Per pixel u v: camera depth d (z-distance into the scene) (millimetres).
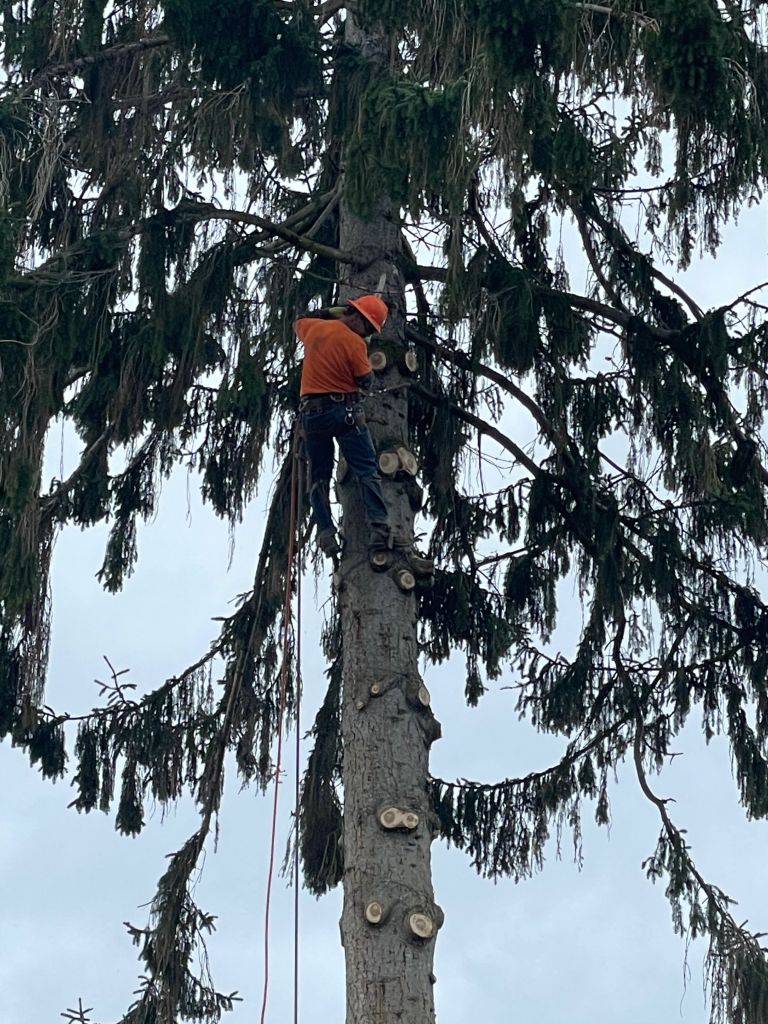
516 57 9586
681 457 11891
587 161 10102
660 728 12914
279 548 11922
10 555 11164
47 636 12258
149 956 11734
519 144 9758
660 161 12109
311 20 11047
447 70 10297
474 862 12844
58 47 11617
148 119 11812
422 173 9953
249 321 12000
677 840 12461
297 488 11172
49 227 11844
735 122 10070
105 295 10789
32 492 10594
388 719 10250
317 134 11875
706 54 9148
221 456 12789
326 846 12422
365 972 9641
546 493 12258
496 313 10727
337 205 11836
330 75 11125
